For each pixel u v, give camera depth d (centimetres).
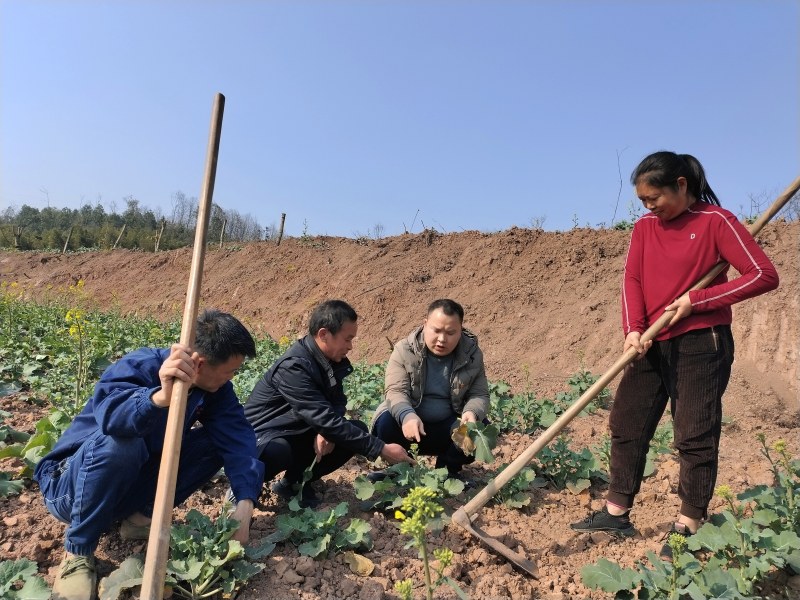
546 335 815
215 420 289
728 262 301
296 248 1429
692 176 305
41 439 352
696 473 302
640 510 370
